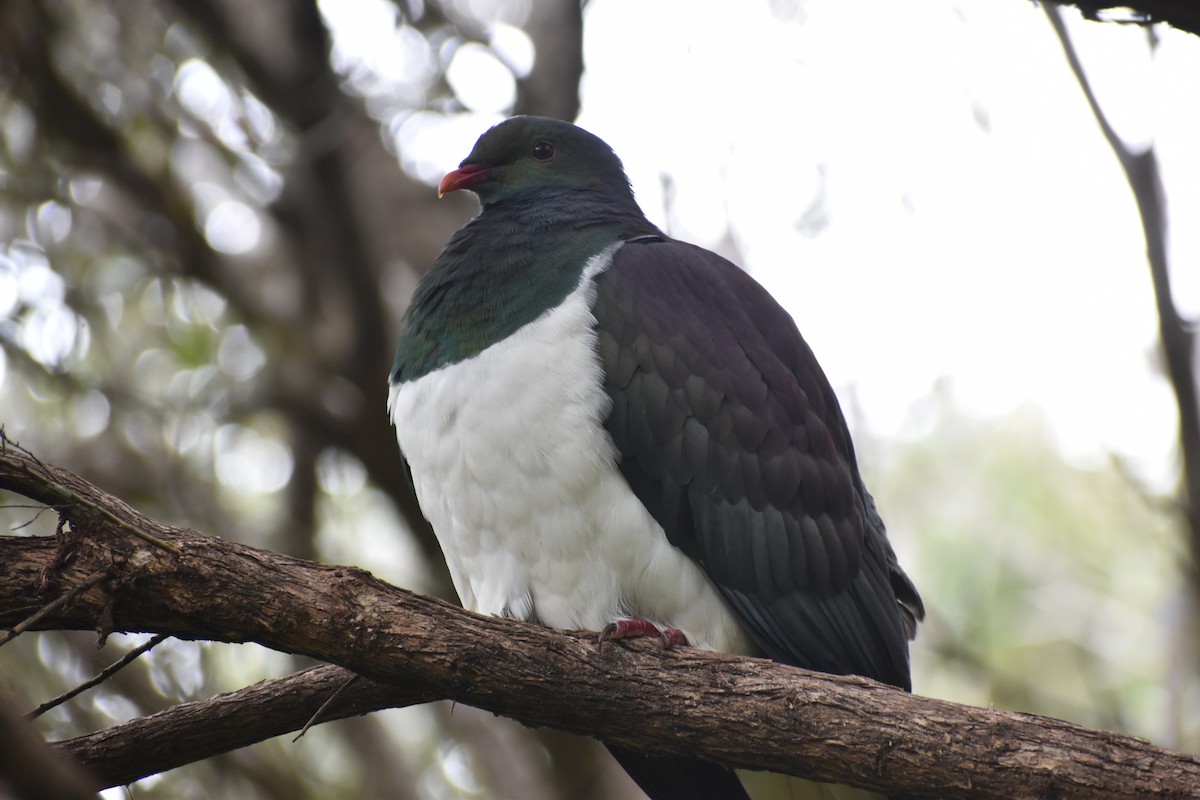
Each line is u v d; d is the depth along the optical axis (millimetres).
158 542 6105
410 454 8359
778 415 8359
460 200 15586
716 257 9109
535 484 7895
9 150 13430
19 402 13375
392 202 15336
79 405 13305
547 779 13680
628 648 6766
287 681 7117
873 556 8641
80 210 13508
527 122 10227
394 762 13242
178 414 13469
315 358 13625
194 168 14672
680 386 8133
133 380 13844
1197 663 12773
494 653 6551
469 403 7977
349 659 6410
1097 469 15711
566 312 8133
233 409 13625
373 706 7109
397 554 15367
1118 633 14930
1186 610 12789
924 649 14711
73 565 6148
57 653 11523
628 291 8273
